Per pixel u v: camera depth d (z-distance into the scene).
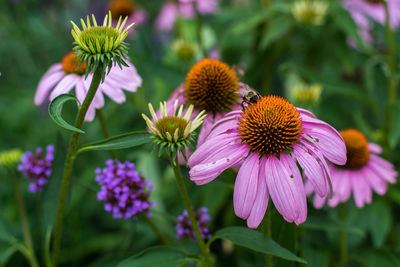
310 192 0.46
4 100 0.86
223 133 0.42
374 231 0.54
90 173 0.67
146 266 0.41
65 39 1.07
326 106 0.68
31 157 0.50
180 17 0.84
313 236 0.52
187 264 0.46
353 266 0.53
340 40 0.70
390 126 0.57
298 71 0.59
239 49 0.73
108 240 0.61
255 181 0.39
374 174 0.50
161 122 0.39
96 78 0.39
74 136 0.41
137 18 0.96
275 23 0.66
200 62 0.48
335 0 0.67
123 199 0.44
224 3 1.07
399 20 0.77
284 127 0.40
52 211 0.47
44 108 0.81
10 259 0.58
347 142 0.50
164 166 0.66
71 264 0.61
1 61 0.98
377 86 0.65
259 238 0.40
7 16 0.98
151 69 0.57
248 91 0.46
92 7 1.09
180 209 0.57
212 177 0.40
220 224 0.61
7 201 0.70
